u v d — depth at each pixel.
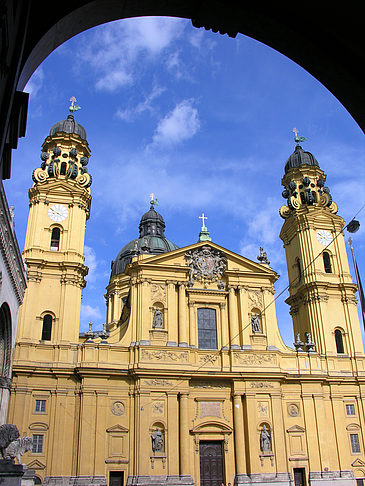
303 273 55.84
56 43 7.04
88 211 53.62
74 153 53.19
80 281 48.47
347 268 56.09
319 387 50.06
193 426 45.53
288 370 50.12
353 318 54.03
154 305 49.19
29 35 6.34
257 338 50.09
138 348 46.44
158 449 43.31
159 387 45.41
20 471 19.23
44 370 43.59
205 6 7.13
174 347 47.16
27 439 25.98
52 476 40.72
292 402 49.12
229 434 46.25
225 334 49.78
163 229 77.50
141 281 49.25
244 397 47.34
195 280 51.31
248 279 52.41
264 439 45.97
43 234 49.00
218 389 47.53
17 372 42.97
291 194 60.56
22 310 45.12
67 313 46.34
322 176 61.12
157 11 7.41
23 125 6.79
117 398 44.84
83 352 45.50
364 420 50.56
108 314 68.12
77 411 43.56
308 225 57.03
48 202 50.47
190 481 42.84
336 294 54.88
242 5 7.06
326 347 52.06
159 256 50.38
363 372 52.00
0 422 28.66
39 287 46.72
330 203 59.12
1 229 23.16
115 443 43.22
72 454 42.09
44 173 51.81
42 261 47.00
